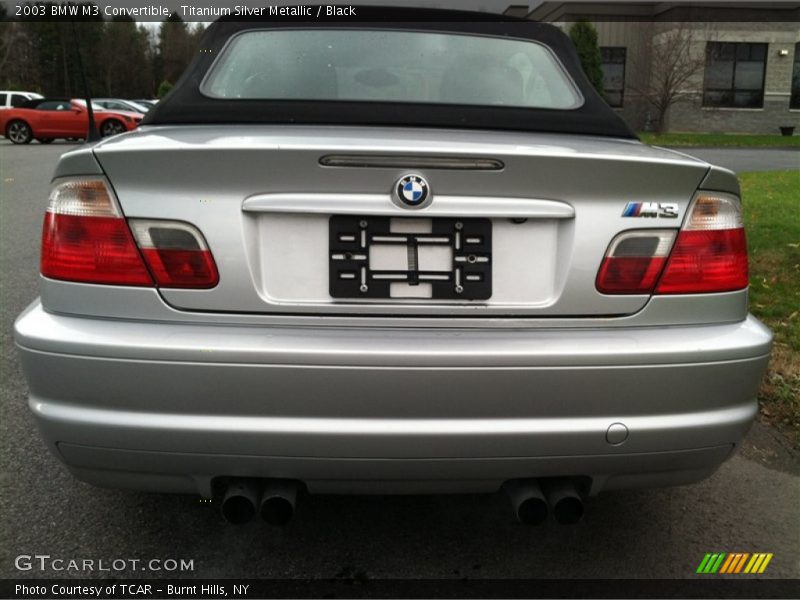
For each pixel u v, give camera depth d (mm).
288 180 1654
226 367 1638
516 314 1731
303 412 1665
